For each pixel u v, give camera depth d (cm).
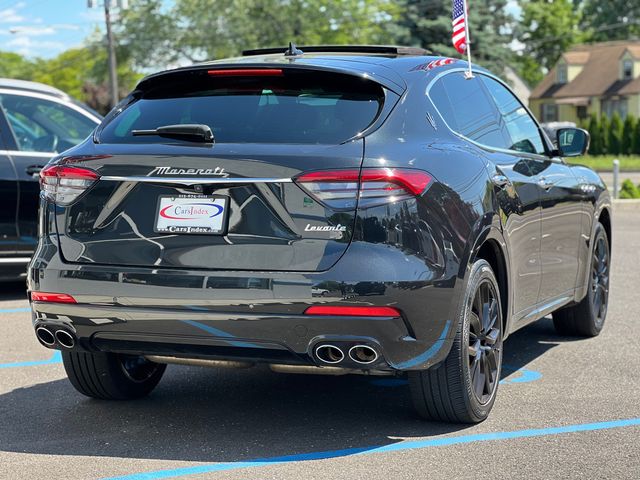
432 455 430
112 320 436
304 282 410
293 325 413
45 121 894
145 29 6328
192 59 6369
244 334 419
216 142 437
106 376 510
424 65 502
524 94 8175
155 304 427
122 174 441
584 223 654
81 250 445
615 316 790
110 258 439
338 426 479
